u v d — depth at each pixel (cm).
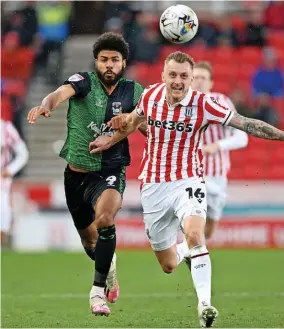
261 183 4403
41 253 4150
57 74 5672
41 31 5850
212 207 3028
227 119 1902
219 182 3014
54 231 4334
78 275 3078
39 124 5391
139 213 4375
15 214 4334
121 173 2077
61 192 4359
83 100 2036
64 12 5875
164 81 1911
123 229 4359
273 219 4381
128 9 5816
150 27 5856
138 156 5038
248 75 5650
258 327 1945
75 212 2145
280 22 5909
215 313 1703
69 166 2098
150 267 3550
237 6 6112
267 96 5338
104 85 2045
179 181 1945
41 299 2586
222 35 5834
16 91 5478
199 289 1759
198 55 5728
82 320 2105
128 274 3312
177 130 1922
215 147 2909
